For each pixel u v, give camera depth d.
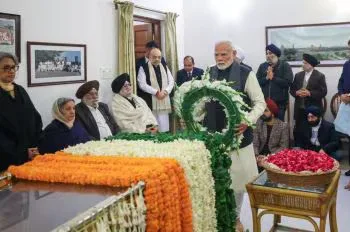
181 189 1.45
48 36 3.59
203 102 2.26
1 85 2.76
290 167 2.09
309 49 5.38
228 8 5.77
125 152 1.63
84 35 4.02
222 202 1.94
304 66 4.95
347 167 4.62
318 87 4.87
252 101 2.63
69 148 1.76
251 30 5.69
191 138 1.89
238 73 2.60
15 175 1.42
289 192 2.03
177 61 5.56
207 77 2.19
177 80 5.25
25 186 1.34
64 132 3.07
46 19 3.56
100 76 4.27
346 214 3.22
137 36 5.49
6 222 1.04
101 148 1.71
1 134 2.70
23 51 3.35
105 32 4.31
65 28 3.78
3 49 3.15
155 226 1.26
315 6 5.28
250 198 2.18
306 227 2.97
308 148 4.65
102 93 4.31
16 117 2.78
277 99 4.89
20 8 3.30
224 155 2.02
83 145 1.80
